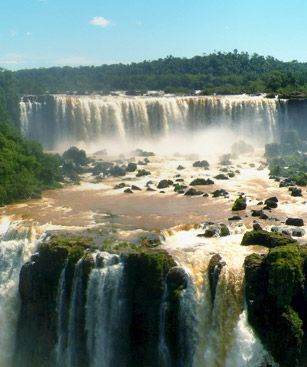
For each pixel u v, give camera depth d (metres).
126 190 74.50
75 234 55.91
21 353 53.66
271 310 45.50
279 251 46.41
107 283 49.38
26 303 53.06
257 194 71.31
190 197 70.75
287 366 44.66
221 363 46.50
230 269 47.28
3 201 69.00
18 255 56.78
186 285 47.47
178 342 47.75
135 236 55.03
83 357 50.88
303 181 75.94
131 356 49.56
